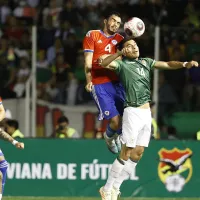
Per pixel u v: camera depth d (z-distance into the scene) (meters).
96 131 43.03
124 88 30.61
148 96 30.73
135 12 52.28
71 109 46.19
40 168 37.34
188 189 37.59
